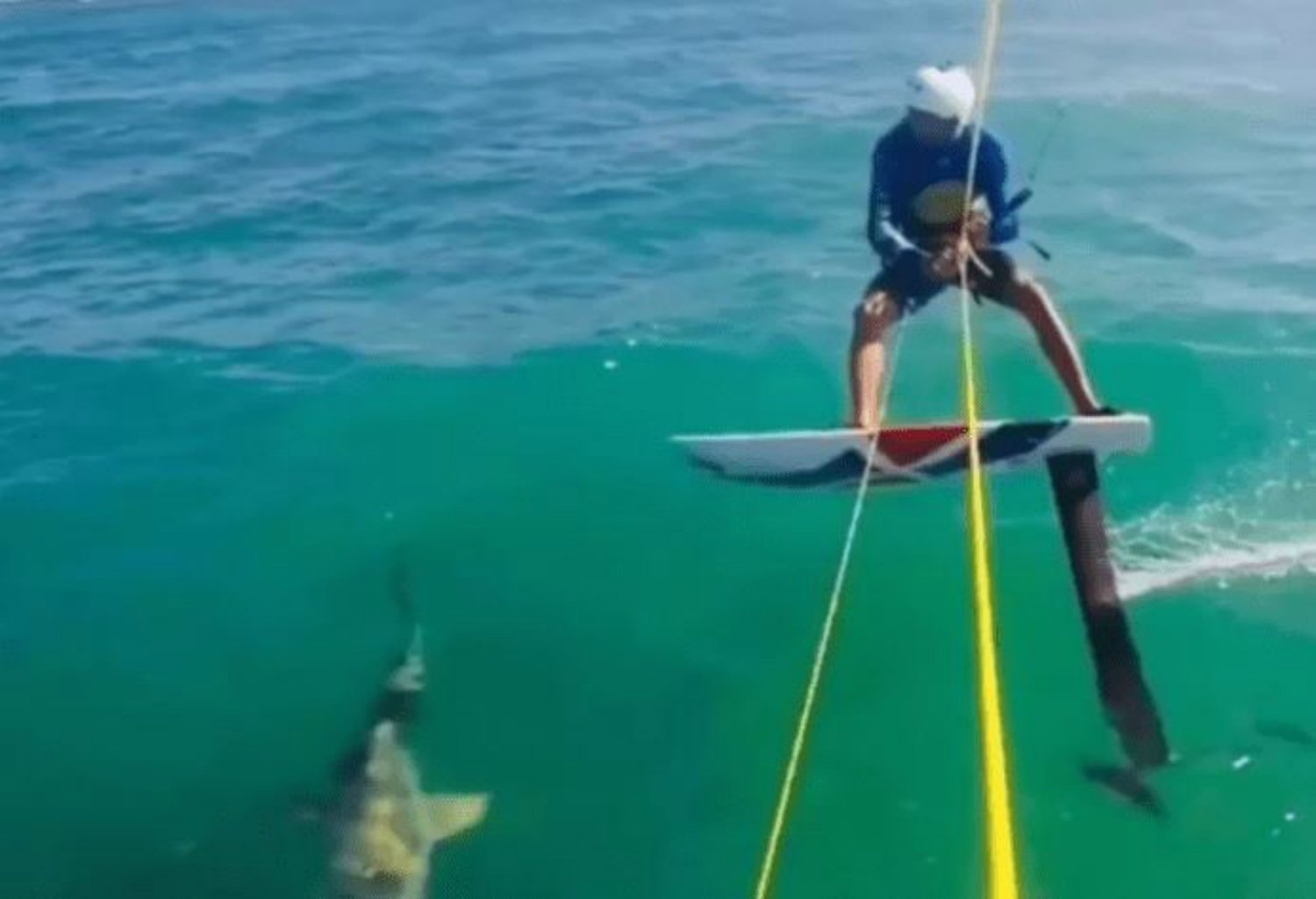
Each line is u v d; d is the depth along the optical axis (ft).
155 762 28.68
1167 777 26.81
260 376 39.75
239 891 25.64
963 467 29.09
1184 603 30.58
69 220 49.70
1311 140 50.52
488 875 25.68
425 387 38.78
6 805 27.81
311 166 53.26
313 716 29.58
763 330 40.29
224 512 35.04
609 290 42.86
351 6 75.61
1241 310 39.96
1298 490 33.55
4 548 34.09
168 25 73.77
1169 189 47.14
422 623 31.60
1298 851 25.43
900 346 39.06
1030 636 30.22
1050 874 25.21
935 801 26.78
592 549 33.35
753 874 25.73
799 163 50.47
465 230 47.24
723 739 28.45
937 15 67.05
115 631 31.81
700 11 70.49
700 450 29.48
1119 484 34.01
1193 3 66.90
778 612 31.32
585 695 29.55
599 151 52.65
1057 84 56.08
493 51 65.98
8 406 39.04
